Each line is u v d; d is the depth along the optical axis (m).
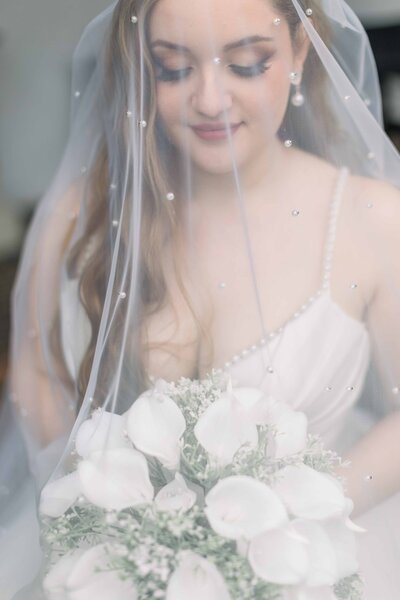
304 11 1.48
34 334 1.88
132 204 1.53
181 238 1.55
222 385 1.48
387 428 1.56
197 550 1.15
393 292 1.61
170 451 1.28
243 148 1.48
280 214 1.57
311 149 1.58
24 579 1.49
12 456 1.86
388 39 3.59
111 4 1.53
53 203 1.83
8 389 1.94
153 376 1.52
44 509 1.29
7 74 4.43
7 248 4.88
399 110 3.62
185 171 1.52
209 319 1.55
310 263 1.58
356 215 1.60
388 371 1.62
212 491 1.17
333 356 1.57
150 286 1.54
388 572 1.41
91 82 1.68
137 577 1.15
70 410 1.80
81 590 1.16
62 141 4.70
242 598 1.13
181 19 1.39
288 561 1.14
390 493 1.50
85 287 1.70
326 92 1.54
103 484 1.23
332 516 1.22
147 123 1.50
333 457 1.40
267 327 1.57
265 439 1.29
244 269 1.56
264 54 1.42
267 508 1.16
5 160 4.81
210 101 1.42
